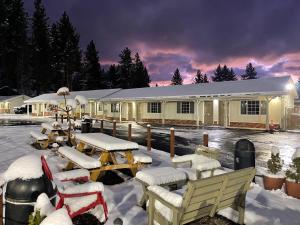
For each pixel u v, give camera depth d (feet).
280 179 20.79
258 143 49.32
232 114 85.51
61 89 39.93
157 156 34.27
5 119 124.06
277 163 21.89
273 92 71.87
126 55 280.72
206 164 18.78
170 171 17.08
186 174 17.78
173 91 100.22
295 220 15.69
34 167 11.66
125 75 280.92
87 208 14.28
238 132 69.10
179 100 93.76
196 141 51.93
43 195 10.31
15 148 38.65
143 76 284.61
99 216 15.01
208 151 23.36
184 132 68.95
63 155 25.18
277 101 76.95
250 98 79.87
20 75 248.93
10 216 11.48
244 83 87.04
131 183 21.76
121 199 18.13
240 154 21.97
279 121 76.59
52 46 257.55
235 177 13.62
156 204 13.73
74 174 17.47
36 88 254.88
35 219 9.59
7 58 241.55
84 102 40.34
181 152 39.86
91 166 20.75
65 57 257.34
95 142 24.25
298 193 19.34
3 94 240.73
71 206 14.10
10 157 32.07
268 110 73.72
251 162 21.74
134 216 15.49
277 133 67.21
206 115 93.20
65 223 7.96
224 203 14.20
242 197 14.93
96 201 14.62
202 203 13.00
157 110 105.60
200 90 91.81
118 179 22.95
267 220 15.51
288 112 77.20
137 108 112.47
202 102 92.32
